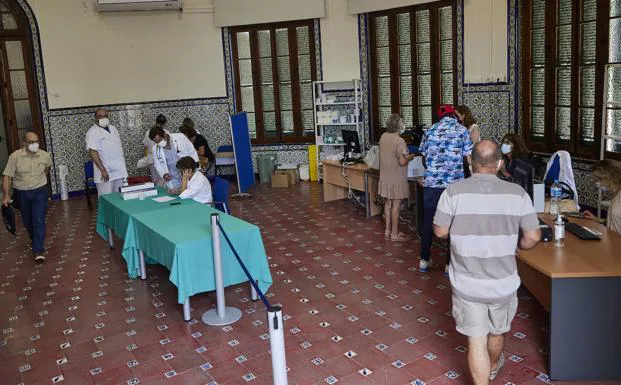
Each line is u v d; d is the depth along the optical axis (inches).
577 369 144.9
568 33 287.6
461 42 346.0
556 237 159.6
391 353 166.7
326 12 415.8
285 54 437.7
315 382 153.3
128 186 265.3
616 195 174.1
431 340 173.2
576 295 141.3
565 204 202.5
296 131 447.2
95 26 417.4
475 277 127.4
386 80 405.1
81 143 422.0
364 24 404.8
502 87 326.6
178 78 442.9
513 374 150.4
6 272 259.3
